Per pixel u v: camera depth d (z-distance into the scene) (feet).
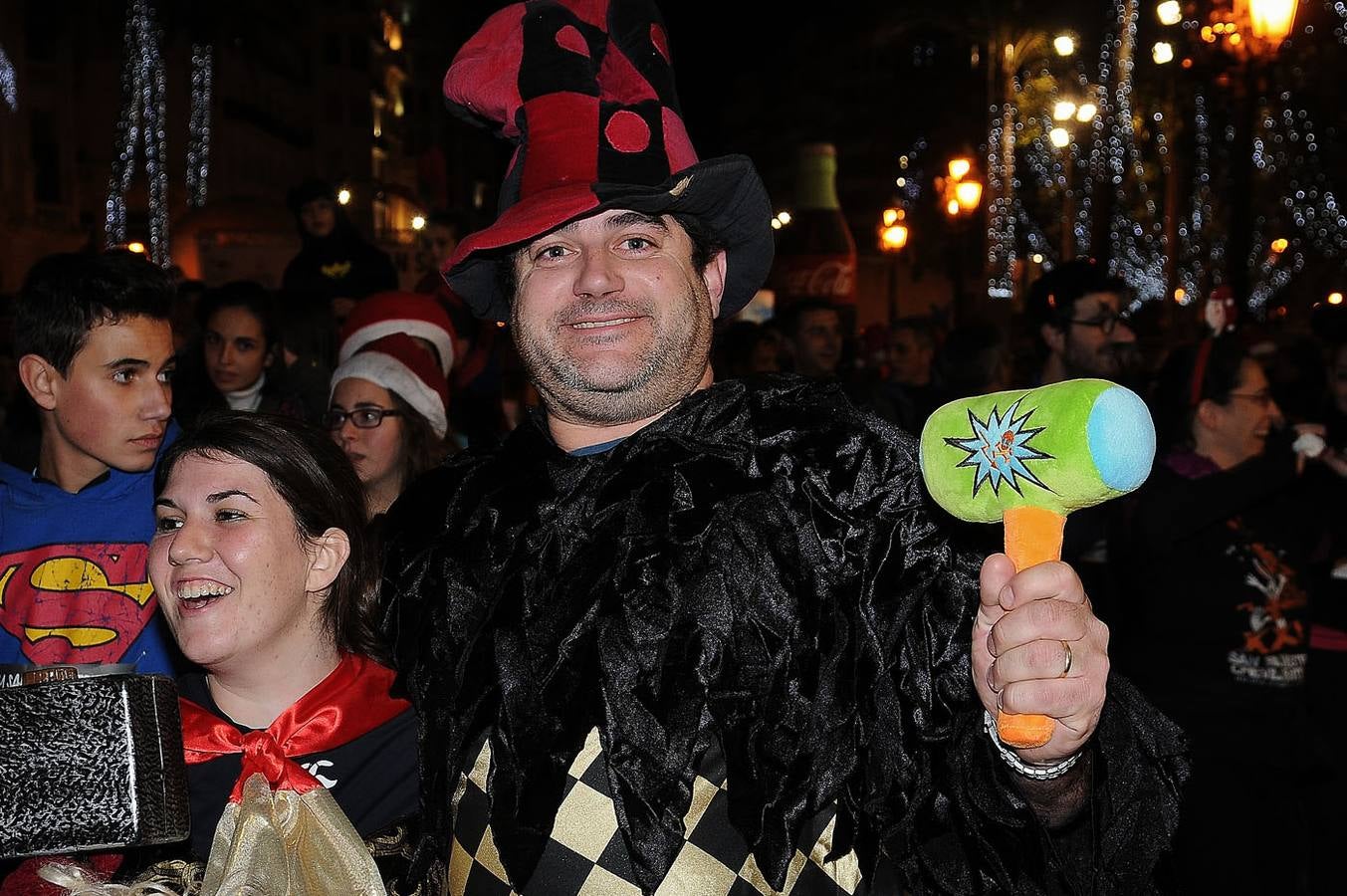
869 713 6.18
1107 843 5.88
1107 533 13.01
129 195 104.32
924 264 108.47
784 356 26.94
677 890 6.02
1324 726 14.40
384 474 12.54
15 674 5.95
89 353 8.95
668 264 6.88
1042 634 5.06
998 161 79.41
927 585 6.24
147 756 5.75
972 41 84.33
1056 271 16.05
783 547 6.41
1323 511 12.87
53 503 9.23
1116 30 67.92
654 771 6.10
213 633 6.84
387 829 7.04
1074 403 4.96
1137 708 6.15
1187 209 74.28
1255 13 30.53
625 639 6.32
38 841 5.62
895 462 6.59
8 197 91.56
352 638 7.32
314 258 23.67
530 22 7.13
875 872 6.29
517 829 6.22
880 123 106.93
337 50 163.73
